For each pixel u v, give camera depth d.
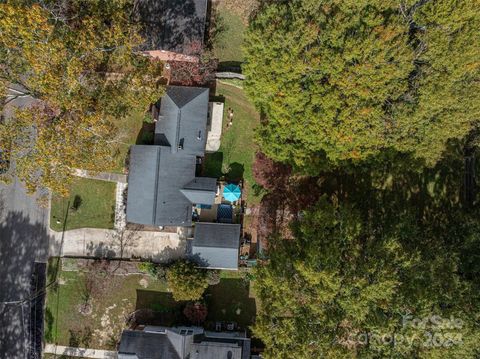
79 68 33.81
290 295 33.38
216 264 42.78
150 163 40.66
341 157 37.16
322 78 35.62
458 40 32.47
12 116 42.88
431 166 39.69
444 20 32.00
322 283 32.69
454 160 44.03
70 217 45.12
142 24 40.31
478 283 35.56
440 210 44.47
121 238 44.97
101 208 45.00
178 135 40.59
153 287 45.09
